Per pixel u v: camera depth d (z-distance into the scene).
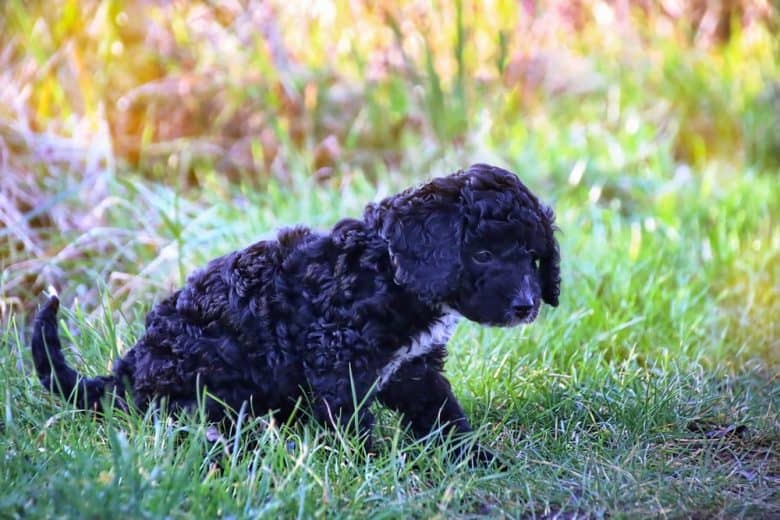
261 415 6.05
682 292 8.94
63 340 7.78
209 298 6.04
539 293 5.93
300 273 5.92
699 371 7.80
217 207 9.91
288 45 13.08
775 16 15.72
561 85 14.02
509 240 5.82
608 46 14.85
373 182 11.81
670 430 6.68
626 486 5.67
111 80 11.99
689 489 5.64
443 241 5.77
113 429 5.17
